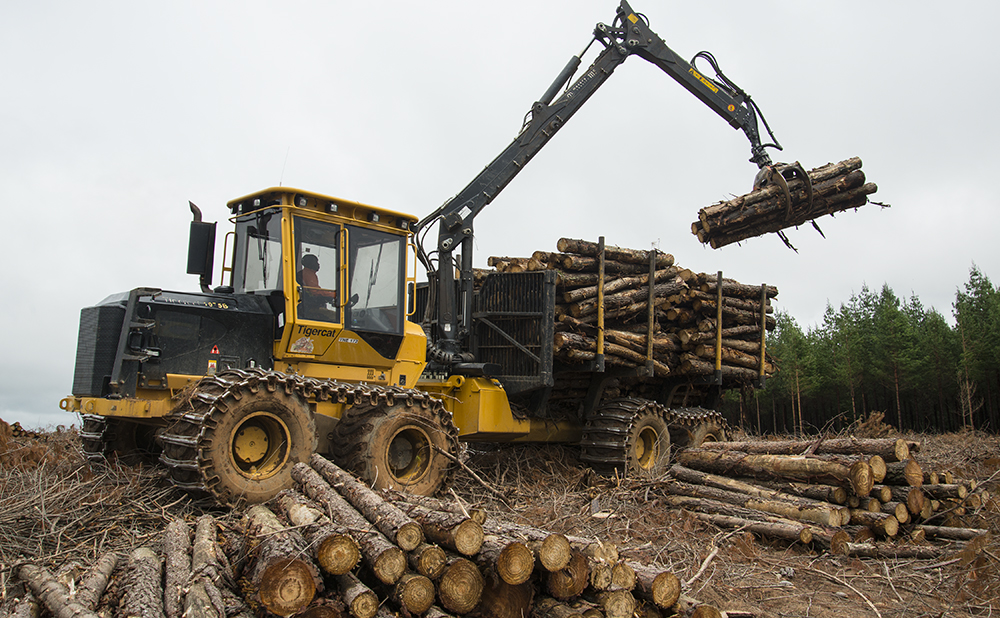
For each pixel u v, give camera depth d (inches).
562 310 377.4
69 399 261.0
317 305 286.5
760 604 208.7
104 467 256.8
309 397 269.0
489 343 386.6
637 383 445.4
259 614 147.5
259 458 248.8
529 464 397.1
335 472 214.7
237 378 249.3
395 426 279.7
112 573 171.6
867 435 499.8
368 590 144.9
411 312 324.8
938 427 1220.5
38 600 155.1
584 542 161.5
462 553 155.3
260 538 159.5
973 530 270.7
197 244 297.4
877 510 280.8
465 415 358.9
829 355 1240.2
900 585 230.1
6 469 253.1
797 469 296.2
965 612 204.5
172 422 246.4
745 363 459.8
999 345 1066.7
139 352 252.2
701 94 440.1
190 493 234.8
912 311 1360.7
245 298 283.3
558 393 406.9
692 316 432.5
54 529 203.5
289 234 279.3
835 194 418.3
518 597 151.6
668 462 394.3
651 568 161.8
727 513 299.0
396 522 161.6
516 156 390.3
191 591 150.3
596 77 412.5
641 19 424.2
